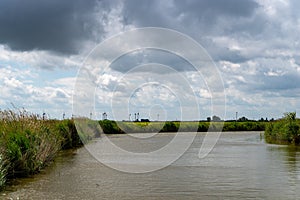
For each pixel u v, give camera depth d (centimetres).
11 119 1288
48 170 1207
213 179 1027
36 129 1298
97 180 1023
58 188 907
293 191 859
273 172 1144
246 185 934
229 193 841
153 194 835
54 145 1405
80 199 791
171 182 986
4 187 917
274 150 1906
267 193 840
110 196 816
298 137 2364
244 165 1320
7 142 1063
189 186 926
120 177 1073
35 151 1144
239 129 4734
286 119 2534
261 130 4812
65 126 2017
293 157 1559
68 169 1233
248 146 2198
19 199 789
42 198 798
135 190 881
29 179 1037
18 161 1061
